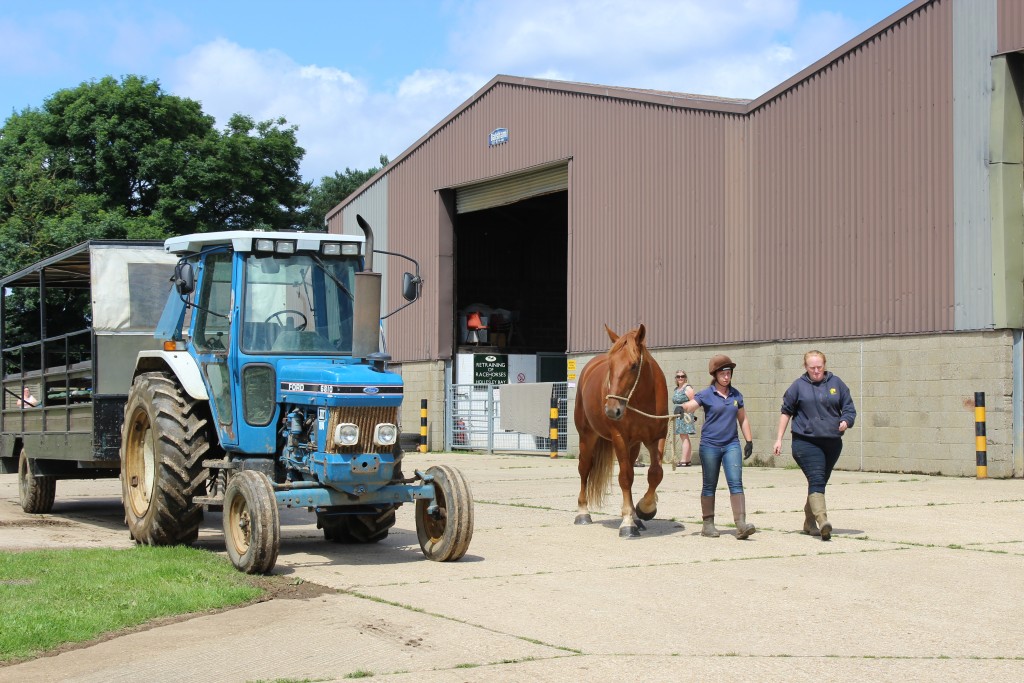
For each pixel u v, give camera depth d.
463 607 8.04
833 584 8.78
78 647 6.97
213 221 47.25
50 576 8.94
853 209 19.53
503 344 34.50
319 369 10.02
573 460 25.03
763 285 21.25
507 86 28.02
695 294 22.81
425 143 30.98
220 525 13.77
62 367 14.18
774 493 15.53
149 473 11.54
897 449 18.70
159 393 11.23
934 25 18.16
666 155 23.55
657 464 12.12
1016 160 17.30
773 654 6.63
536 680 6.08
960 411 17.73
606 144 25.12
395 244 32.34
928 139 18.23
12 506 16.52
